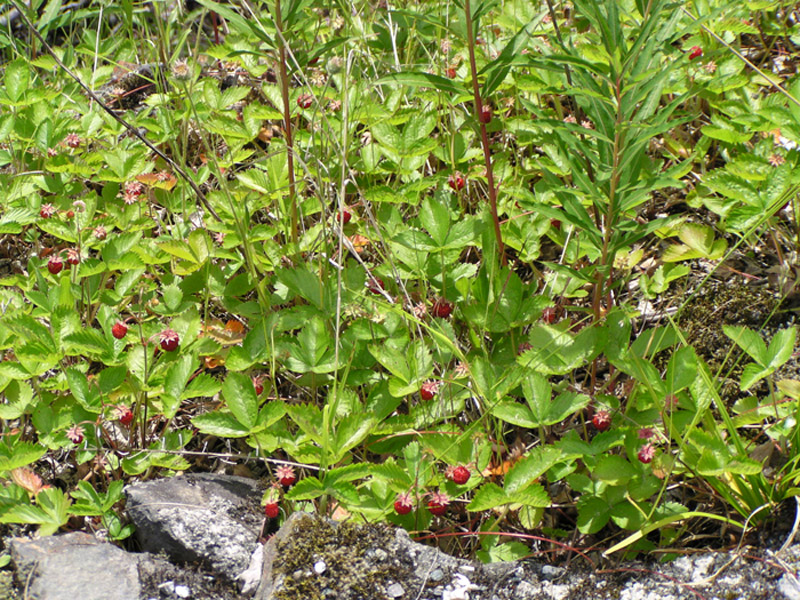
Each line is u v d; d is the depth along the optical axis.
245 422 1.31
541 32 1.46
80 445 1.35
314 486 1.29
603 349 1.32
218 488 1.33
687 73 1.47
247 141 1.49
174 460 1.33
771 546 1.27
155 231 1.53
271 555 1.28
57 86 1.64
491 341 1.41
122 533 1.31
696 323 1.41
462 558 1.29
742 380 1.30
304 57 1.40
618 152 1.31
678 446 1.31
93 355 1.40
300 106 1.50
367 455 1.38
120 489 1.32
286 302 1.43
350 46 1.55
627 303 1.43
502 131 1.55
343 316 1.40
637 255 1.42
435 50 1.61
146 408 1.37
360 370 1.38
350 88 1.51
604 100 1.30
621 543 1.26
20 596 1.26
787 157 1.42
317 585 1.26
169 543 1.30
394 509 1.30
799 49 1.58
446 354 1.37
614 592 1.26
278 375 1.42
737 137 1.43
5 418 1.35
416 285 1.44
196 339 1.39
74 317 1.37
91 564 1.28
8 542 1.30
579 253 1.41
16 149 1.57
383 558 1.27
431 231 1.38
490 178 1.37
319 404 1.41
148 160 1.53
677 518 1.26
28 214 1.47
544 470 1.27
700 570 1.27
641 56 1.30
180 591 1.27
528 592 1.27
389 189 1.43
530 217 1.44
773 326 1.40
